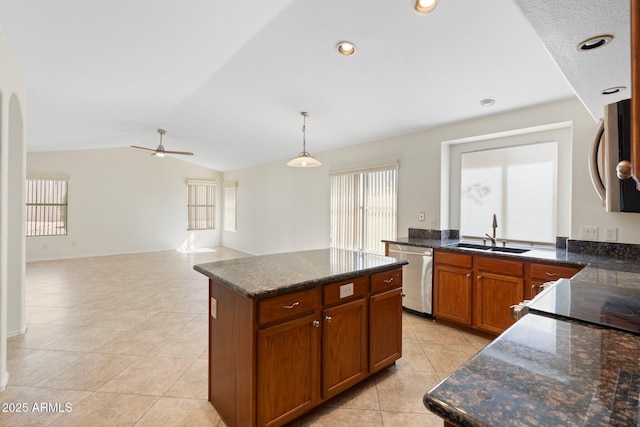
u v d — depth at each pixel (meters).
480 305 2.99
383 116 3.73
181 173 8.76
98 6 2.05
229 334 1.79
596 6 1.07
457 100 3.12
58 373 2.32
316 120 4.16
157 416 1.88
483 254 2.96
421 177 4.08
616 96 1.79
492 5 1.93
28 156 6.64
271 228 7.20
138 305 3.89
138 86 3.48
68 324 3.26
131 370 2.38
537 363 0.78
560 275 2.48
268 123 4.59
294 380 1.74
